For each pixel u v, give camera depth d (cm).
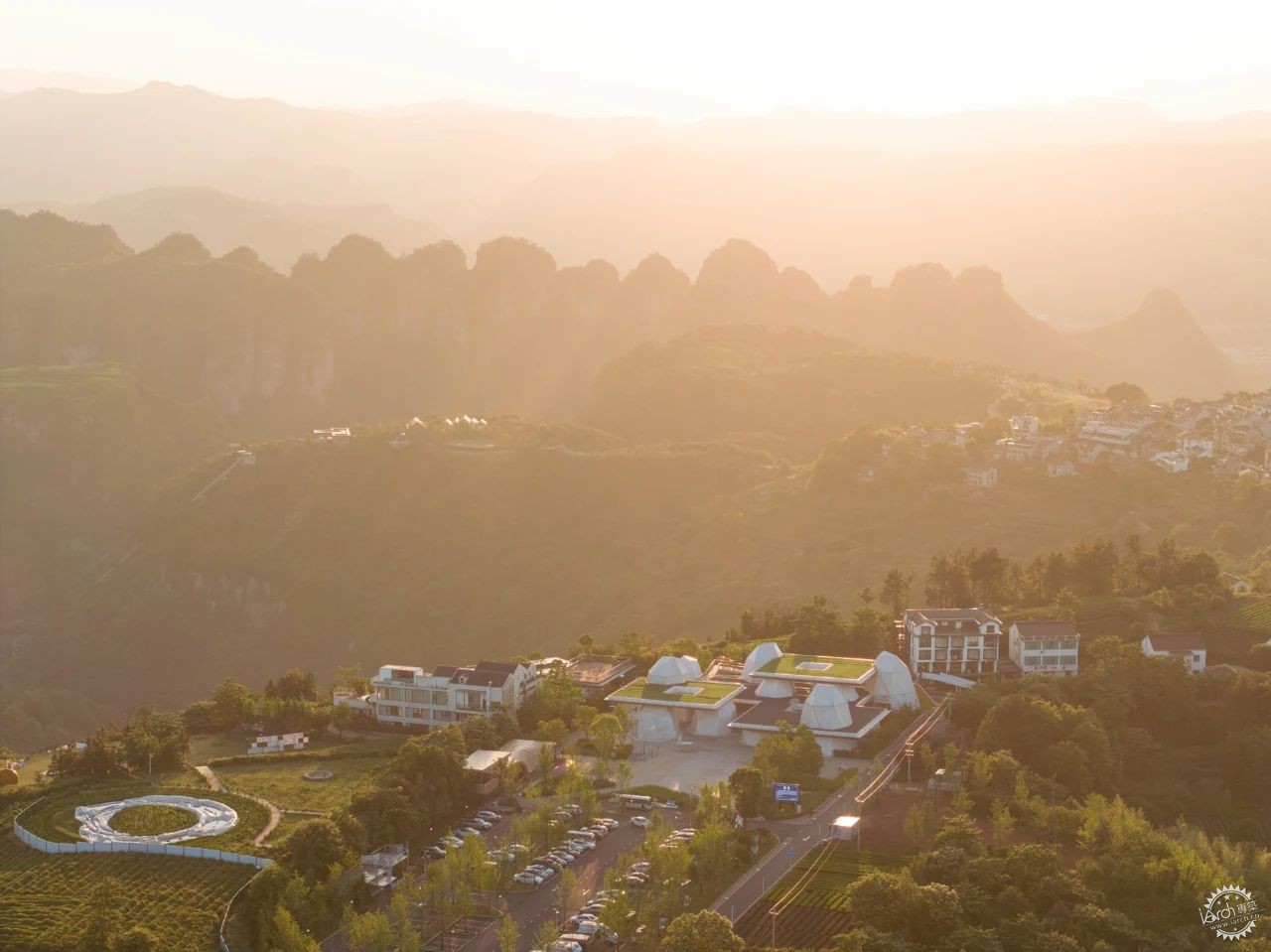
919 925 18175
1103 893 19112
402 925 18350
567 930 18888
